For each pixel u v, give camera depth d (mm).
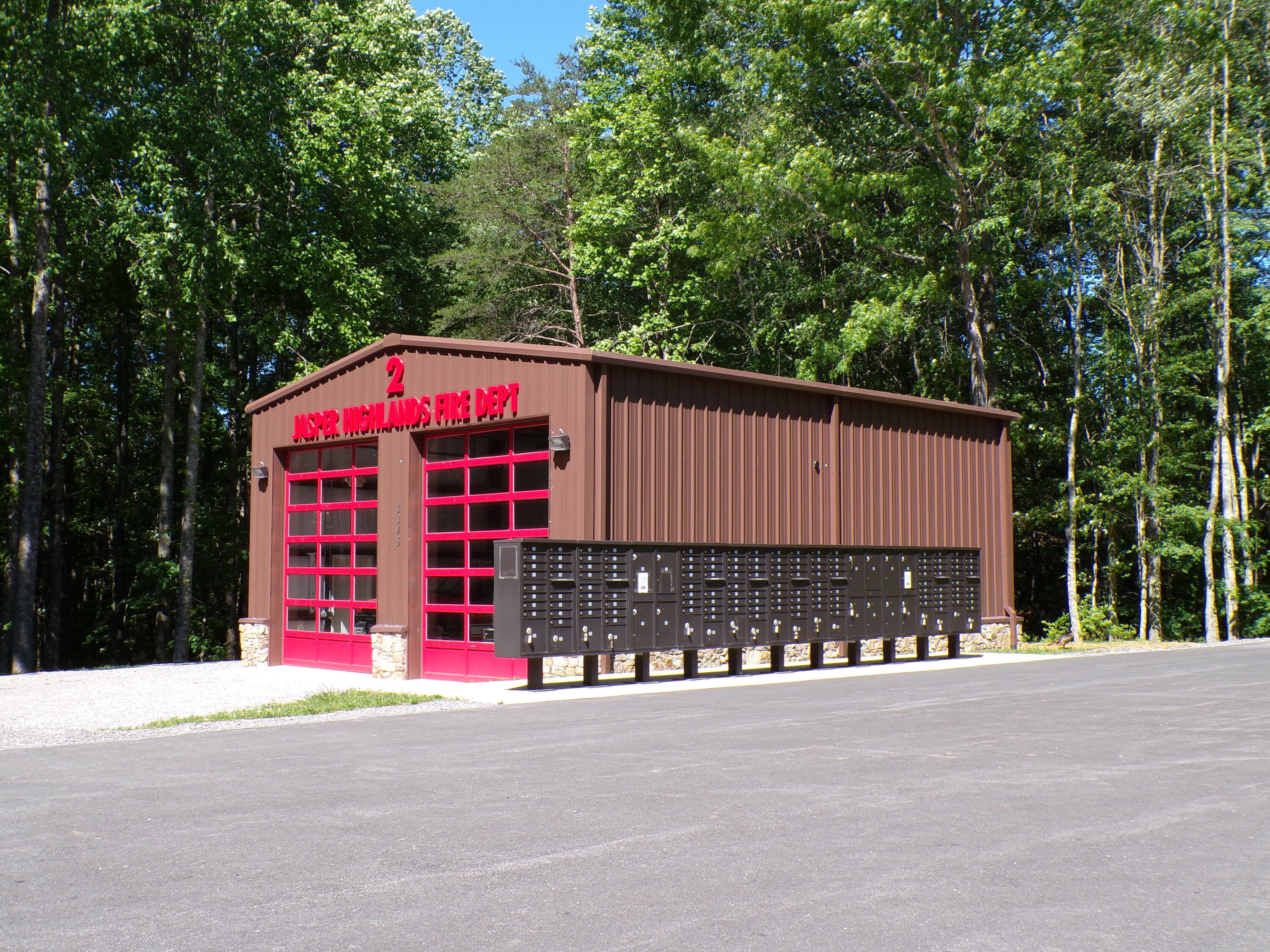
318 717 12000
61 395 33781
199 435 33156
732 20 33812
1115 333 33094
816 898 4551
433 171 40188
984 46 31781
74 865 5309
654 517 17594
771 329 35219
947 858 5141
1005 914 4320
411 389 19625
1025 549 39250
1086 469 34031
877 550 19266
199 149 29078
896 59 30859
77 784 7582
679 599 16234
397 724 10914
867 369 37375
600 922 4277
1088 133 32938
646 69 37062
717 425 18844
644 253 36594
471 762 8117
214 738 10078
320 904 4582
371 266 35531
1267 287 32188
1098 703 11195
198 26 29688
